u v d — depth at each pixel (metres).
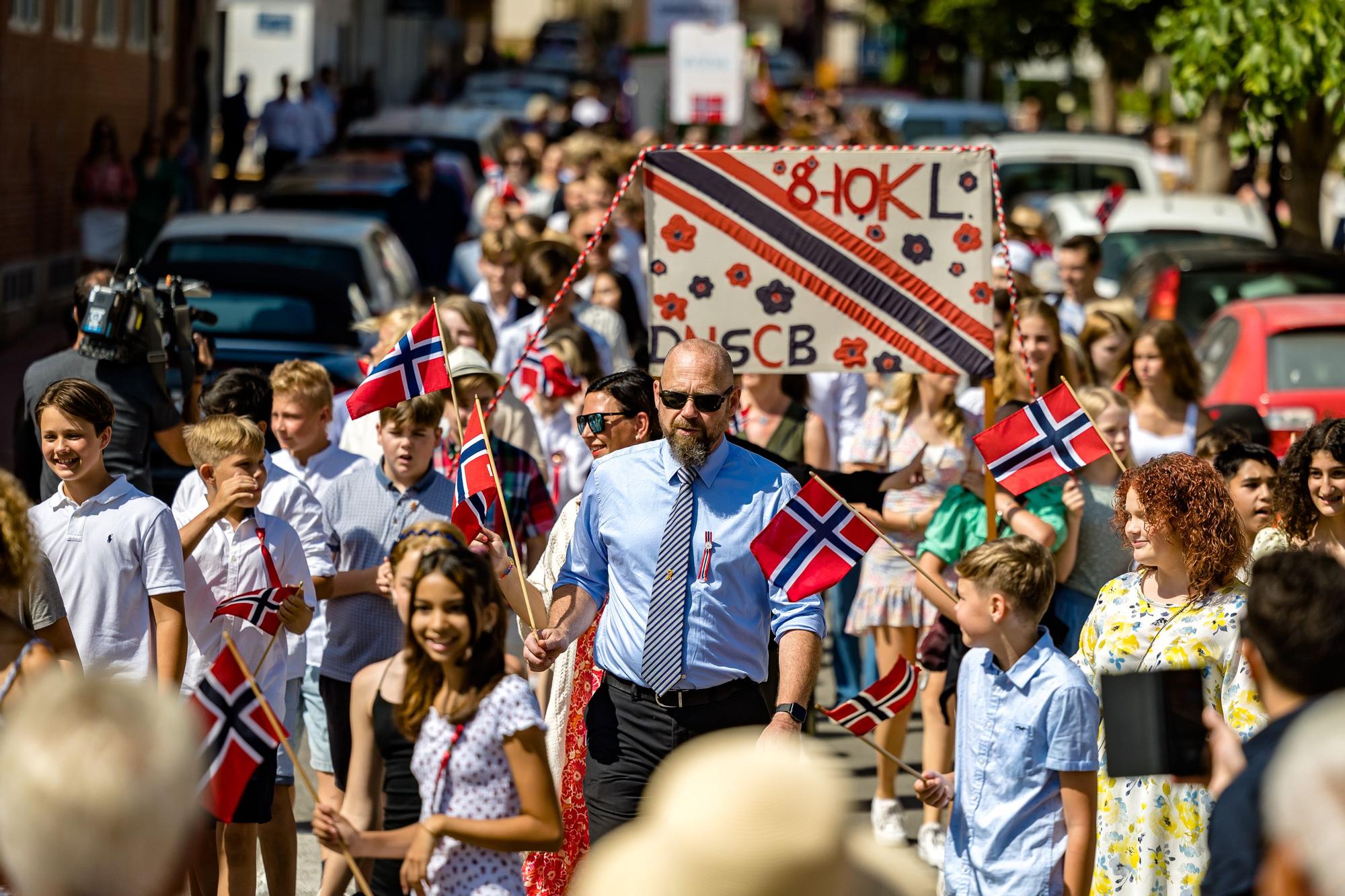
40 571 7.04
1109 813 7.10
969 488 9.90
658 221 9.55
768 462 7.53
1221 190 27.39
